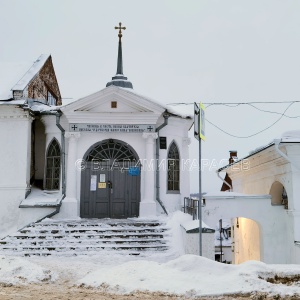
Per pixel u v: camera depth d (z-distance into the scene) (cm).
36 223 1589
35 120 1952
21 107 1791
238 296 768
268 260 1655
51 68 2419
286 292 770
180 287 811
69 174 1786
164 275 870
